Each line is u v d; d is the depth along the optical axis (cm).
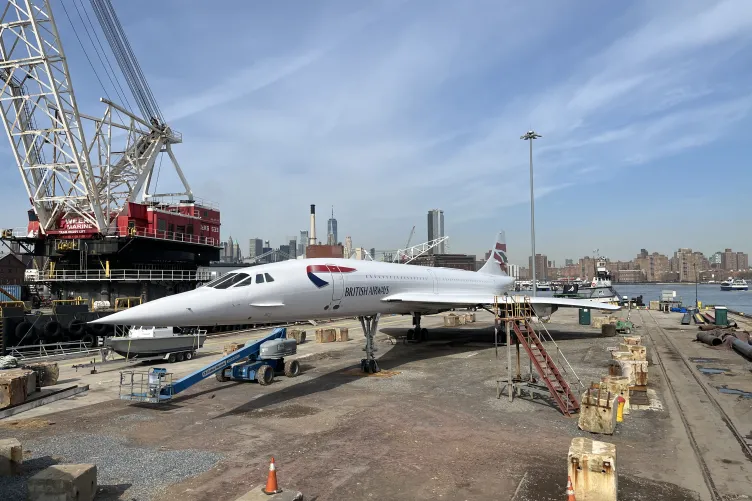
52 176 4491
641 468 960
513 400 1517
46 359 2469
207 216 5166
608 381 1506
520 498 825
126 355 2403
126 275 4144
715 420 1291
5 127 4266
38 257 4872
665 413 1359
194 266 4988
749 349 2231
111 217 4706
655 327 3897
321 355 2544
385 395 1606
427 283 2753
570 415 1330
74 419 1355
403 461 1003
